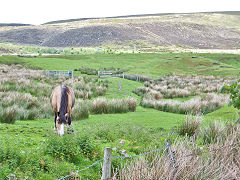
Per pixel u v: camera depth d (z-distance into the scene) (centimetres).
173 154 509
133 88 2844
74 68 5050
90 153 694
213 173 502
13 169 525
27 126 1036
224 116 1323
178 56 8038
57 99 817
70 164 612
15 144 623
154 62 7112
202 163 546
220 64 7006
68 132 774
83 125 1124
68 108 824
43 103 1617
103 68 5475
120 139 874
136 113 1602
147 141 835
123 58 7675
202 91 3003
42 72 3706
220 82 3888
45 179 528
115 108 1603
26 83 2372
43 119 1310
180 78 4575
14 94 1680
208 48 16100
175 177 462
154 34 18400
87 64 5975
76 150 662
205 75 5544
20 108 1347
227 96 2300
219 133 807
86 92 2166
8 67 4475
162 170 479
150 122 1271
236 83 773
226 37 19212
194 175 488
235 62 7638
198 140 805
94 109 1549
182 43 17162
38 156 592
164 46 15625
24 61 5478
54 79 3052
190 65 6894
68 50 11938
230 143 625
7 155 559
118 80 3259
